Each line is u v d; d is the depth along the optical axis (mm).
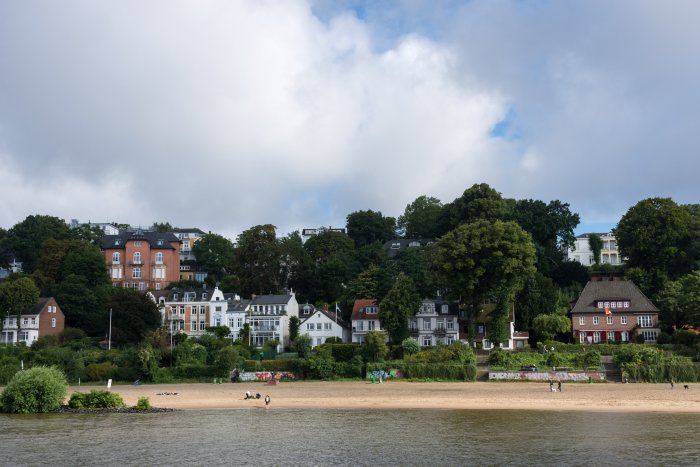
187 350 108625
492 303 126938
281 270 159750
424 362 100125
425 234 188125
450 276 110438
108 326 128000
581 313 120750
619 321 118875
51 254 152750
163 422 65688
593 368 96500
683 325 115188
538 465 46156
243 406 77375
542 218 147875
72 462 48344
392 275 132750
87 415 70438
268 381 99375
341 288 154375
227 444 54406
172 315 142500
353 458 49062
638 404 73625
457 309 129125
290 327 136000
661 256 128500
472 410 72000
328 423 64500
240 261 161500
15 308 128375
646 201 132875
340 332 133375
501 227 108562
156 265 169125
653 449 50719
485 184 156125
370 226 187875
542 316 114938
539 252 143500
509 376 95250
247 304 142375
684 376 90125
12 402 72500
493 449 51406
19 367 103938
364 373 101312
